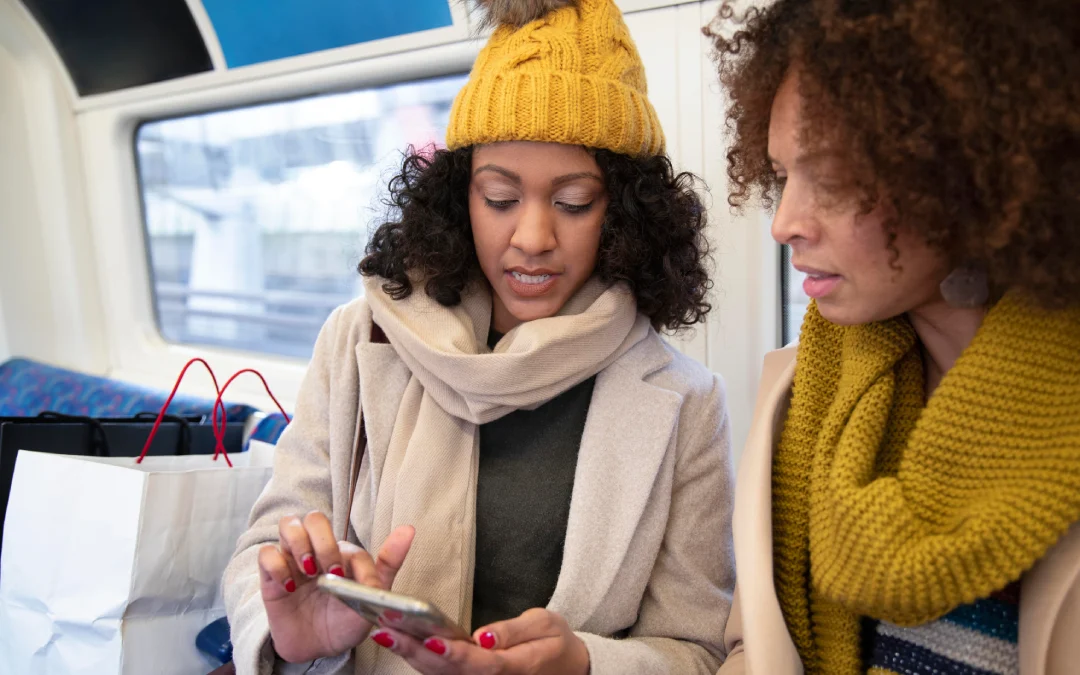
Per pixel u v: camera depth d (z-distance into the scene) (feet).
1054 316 2.17
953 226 2.10
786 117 2.32
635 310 3.64
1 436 4.97
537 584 3.47
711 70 4.62
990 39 1.95
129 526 3.97
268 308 7.66
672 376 3.60
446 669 2.59
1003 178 1.96
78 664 4.09
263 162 7.30
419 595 3.23
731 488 3.60
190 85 7.08
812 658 2.80
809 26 2.21
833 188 2.17
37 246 8.78
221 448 4.96
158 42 7.02
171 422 5.53
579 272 3.46
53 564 4.15
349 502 3.54
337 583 2.29
